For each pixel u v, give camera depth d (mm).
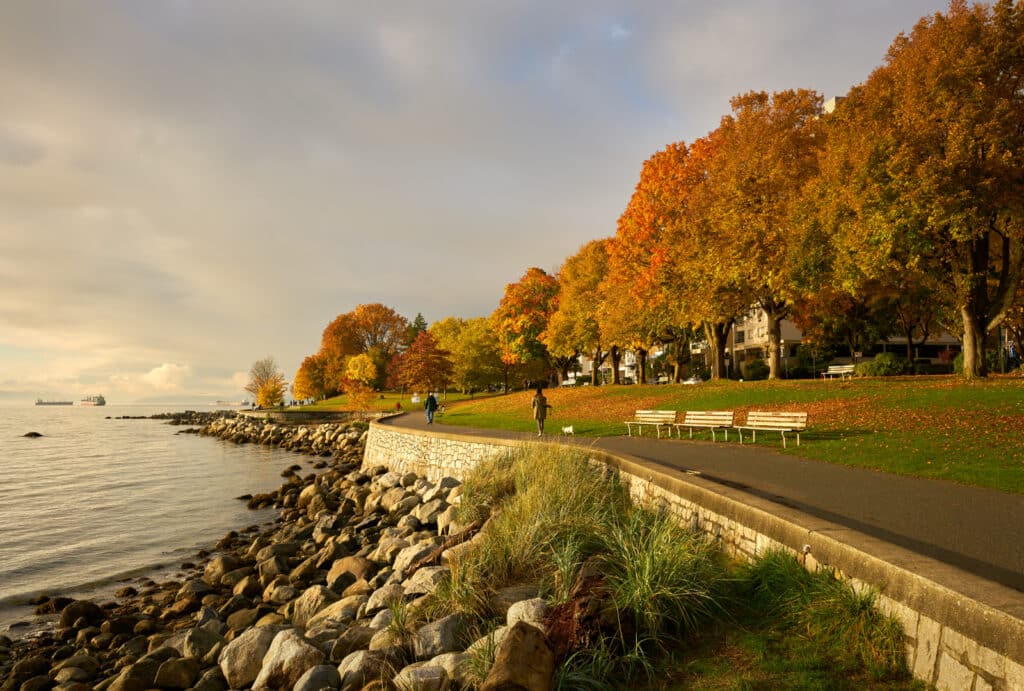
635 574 6473
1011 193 21062
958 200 20750
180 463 44094
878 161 22625
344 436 52062
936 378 27469
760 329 72812
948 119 21453
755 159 30672
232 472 38969
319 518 21641
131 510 26234
